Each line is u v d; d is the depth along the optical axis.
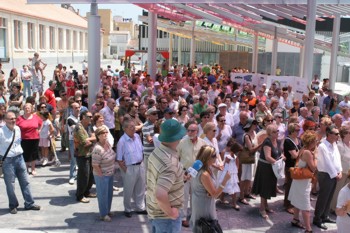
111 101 10.22
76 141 7.68
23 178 7.28
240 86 16.39
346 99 13.07
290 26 24.12
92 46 10.95
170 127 4.03
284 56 38.31
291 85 13.39
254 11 15.56
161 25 30.77
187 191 6.82
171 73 24.08
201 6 14.03
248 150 8.04
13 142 7.07
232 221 7.26
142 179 7.27
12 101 12.01
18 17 35.19
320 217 7.12
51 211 7.37
